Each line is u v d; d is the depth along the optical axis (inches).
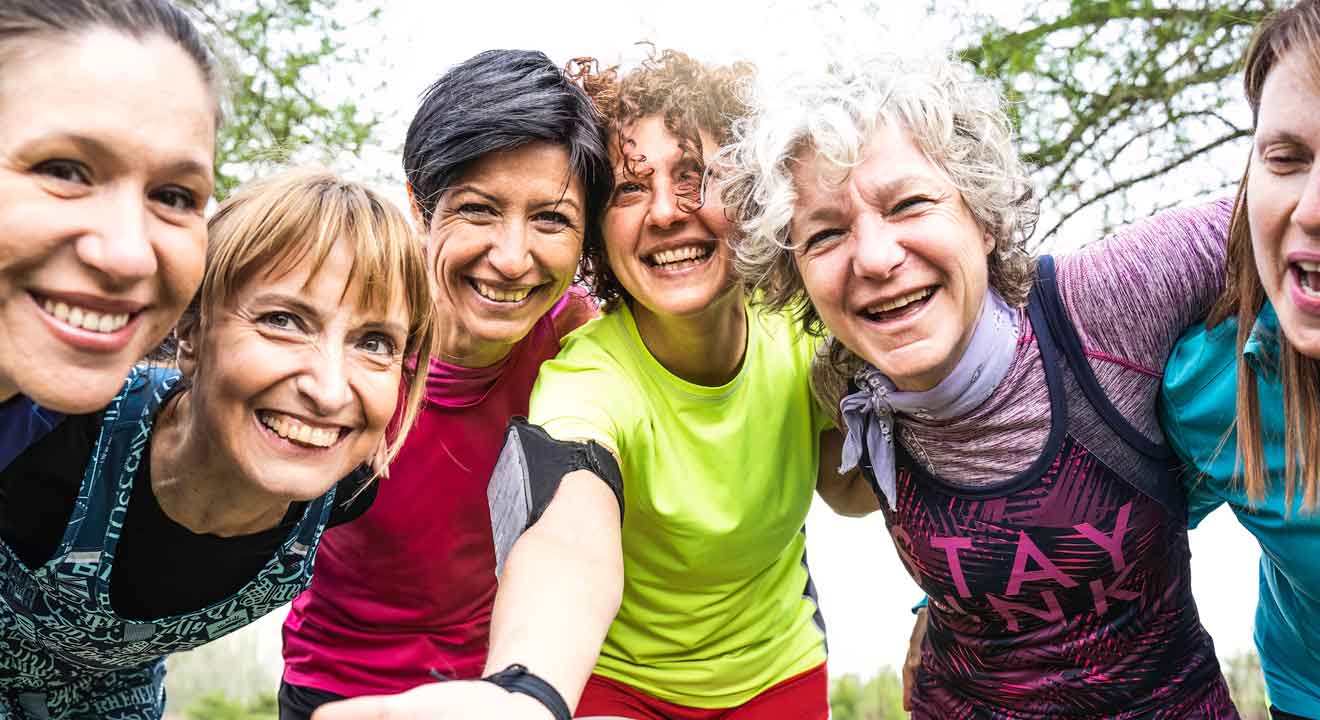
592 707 45.9
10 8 27.7
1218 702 40.3
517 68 42.5
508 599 31.9
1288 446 36.2
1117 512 38.0
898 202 36.4
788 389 44.6
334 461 35.4
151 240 29.0
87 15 28.3
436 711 25.8
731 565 44.8
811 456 45.5
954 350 37.4
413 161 44.4
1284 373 35.7
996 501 38.5
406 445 46.3
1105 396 37.6
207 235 34.2
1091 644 39.4
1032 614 39.5
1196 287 37.5
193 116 29.5
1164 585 39.6
